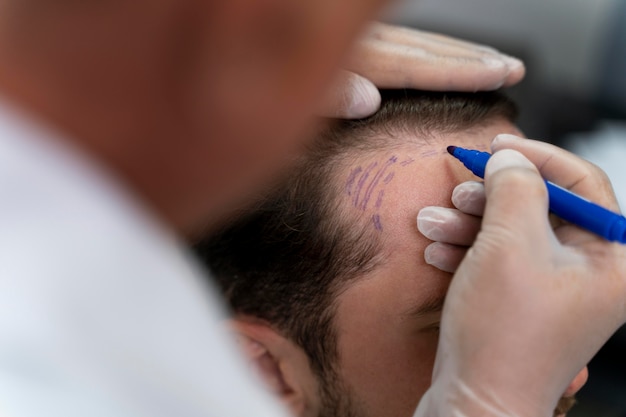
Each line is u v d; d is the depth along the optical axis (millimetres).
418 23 1805
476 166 694
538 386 607
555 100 1853
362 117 780
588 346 629
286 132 305
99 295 318
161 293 329
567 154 704
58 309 314
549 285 604
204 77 280
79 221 312
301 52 282
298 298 752
